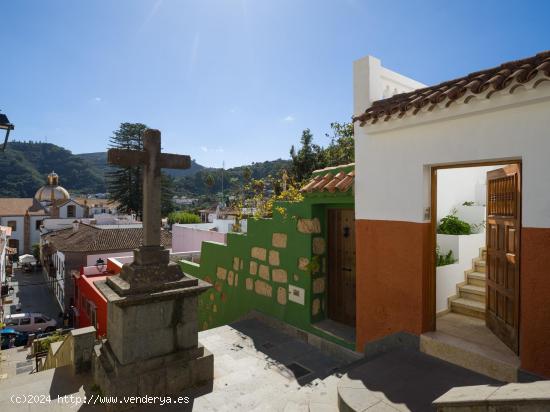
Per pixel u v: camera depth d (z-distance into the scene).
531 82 3.00
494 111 3.45
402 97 4.46
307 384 4.17
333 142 13.92
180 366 4.13
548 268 3.08
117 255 21.56
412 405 3.02
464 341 3.95
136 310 3.87
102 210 60.19
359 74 4.97
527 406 1.87
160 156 4.32
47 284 31.45
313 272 5.86
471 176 7.01
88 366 4.73
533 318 3.17
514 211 3.72
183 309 4.20
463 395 2.28
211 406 3.85
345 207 5.69
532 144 3.19
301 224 5.95
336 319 5.89
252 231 7.11
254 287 7.04
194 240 18.50
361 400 3.12
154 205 4.25
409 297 4.26
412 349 4.21
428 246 4.21
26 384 4.38
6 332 17.48
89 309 14.42
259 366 4.94
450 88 3.77
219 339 5.95
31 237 50.34
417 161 4.17
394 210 4.43
